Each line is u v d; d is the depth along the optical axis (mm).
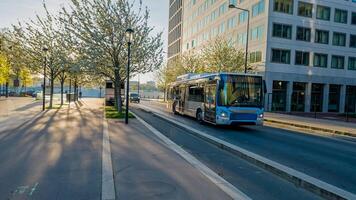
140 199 5117
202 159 8766
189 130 14609
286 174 6922
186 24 80938
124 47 22172
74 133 12297
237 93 16172
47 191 5434
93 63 21984
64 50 24953
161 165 7461
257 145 11938
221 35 55312
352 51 48219
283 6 43188
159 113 26812
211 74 17828
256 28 44875
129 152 8859
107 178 6242
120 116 19281
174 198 5230
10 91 66125
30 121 16312
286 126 21594
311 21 45094
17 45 27781
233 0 52312
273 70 42719
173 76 59250
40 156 8133
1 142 10102
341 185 6703
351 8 47844
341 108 48062
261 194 5820
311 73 45281
